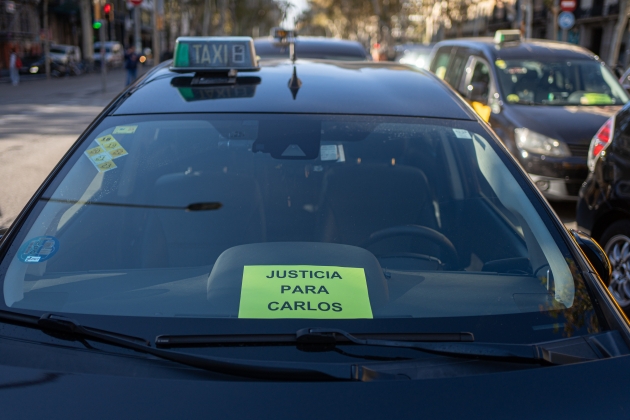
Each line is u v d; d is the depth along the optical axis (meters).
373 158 2.57
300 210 2.42
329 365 1.56
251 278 1.91
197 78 2.77
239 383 1.51
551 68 8.60
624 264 4.70
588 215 5.08
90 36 47.47
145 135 2.43
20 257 1.94
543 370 1.56
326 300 1.83
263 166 2.50
